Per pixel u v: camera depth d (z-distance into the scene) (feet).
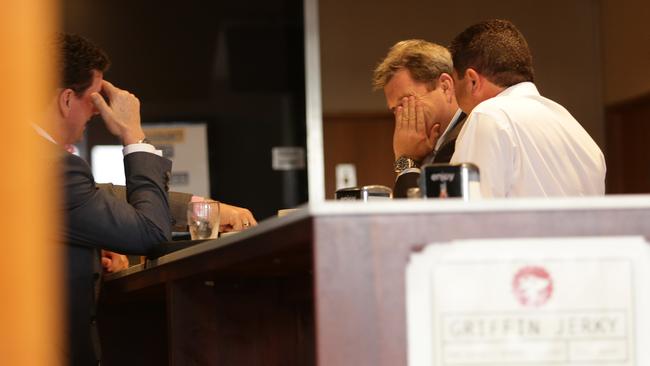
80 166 20.79
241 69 53.11
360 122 55.21
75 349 20.54
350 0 55.06
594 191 18.38
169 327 17.04
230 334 16.96
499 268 9.93
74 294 20.65
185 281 16.96
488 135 17.75
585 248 10.05
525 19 55.83
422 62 22.17
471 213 9.93
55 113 21.99
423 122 22.09
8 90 7.91
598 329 10.06
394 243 9.77
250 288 16.90
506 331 9.93
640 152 54.29
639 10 52.34
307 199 52.70
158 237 21.39
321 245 9.66
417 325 9.80
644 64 52.16
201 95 52.70
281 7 53.36
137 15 52.60
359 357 9.66
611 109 55.36
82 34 52.29
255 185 52.65
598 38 55.83
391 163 55.26
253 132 52.85
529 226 9.99
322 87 54.85
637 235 10.11
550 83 55.88
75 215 20.53
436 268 9.85
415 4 55.16
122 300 24.32
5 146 7.91
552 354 10.00
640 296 10.11
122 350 25.05
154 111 52.42
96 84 22.49
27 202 7.96
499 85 19.35
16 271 7.92
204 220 19.69
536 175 17.81
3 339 7.89
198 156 52.26
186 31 52.95
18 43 7.93
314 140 52.24
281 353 16.56
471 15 55.42
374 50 55.06
